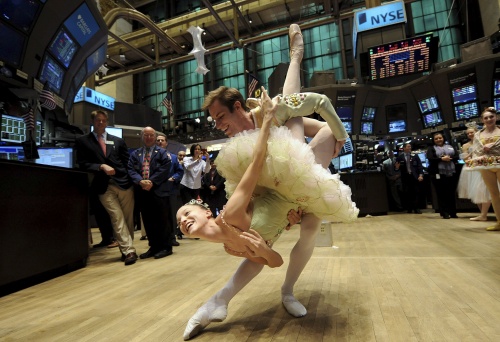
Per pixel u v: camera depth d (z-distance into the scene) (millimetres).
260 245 1078
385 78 8914
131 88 17141
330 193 1184
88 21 6141
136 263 2996
